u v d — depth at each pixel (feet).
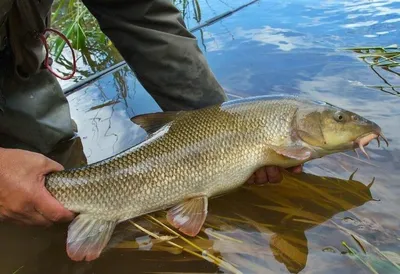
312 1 3.97
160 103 1.92
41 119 2.06
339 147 1.75
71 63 3.25
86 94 2.69
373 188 1.74
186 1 4.09
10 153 1.49
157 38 1.80
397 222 1.56
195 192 1.66
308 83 2.51
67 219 1.55
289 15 3.65
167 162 1.65
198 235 1.59
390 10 3.52
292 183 1.80
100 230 1.54
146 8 1.79
